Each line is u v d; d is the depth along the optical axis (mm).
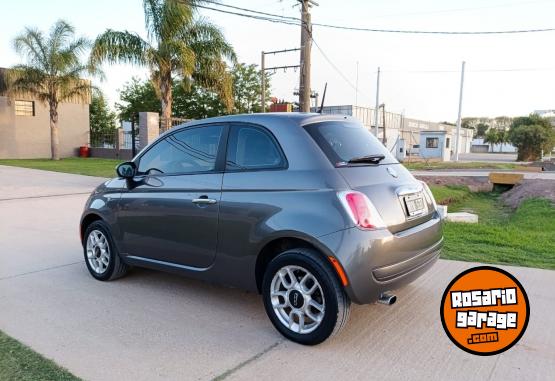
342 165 3400
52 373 2998
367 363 3111
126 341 3480
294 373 2990
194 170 4086
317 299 3381
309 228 3209
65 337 3555
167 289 4691
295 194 3355
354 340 3457
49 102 26844
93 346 3398
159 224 4258
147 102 39812
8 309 4141
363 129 4133
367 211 3180
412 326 3691
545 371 2994
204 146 4070
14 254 6082
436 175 20766
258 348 3355
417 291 4480
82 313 4043
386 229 3248
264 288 3553
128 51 17875
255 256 3562
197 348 3359
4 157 28906
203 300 4367
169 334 3604
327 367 3062
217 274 3891
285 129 3590
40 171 19547
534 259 5598
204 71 19234
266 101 36375
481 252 5969
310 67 16016
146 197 4371
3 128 28734
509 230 7594
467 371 2998
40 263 5668
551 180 16578
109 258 4848
